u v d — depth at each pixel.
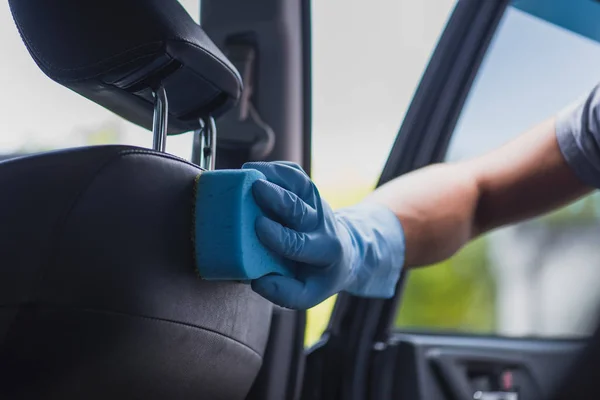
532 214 1.52
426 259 1.34
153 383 0.82
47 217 0.73
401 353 2.16
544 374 2.13
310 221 0.87
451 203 1.40
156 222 0.77
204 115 1.00
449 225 1.38
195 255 0.79
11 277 0.72
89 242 0.73
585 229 3.58
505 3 2.12
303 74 1.88
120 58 0.83
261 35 1.82
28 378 0.75
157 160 0.79
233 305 0.91
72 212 0.73
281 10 1.81
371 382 2.14
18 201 0.75
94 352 0.75
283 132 1.84
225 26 1.83
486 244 3.98
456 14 2.13
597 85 1.42
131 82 0.88
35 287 0.72
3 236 0.74
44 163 0.76
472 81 2.17
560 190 1.48
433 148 2.18
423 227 1.32
